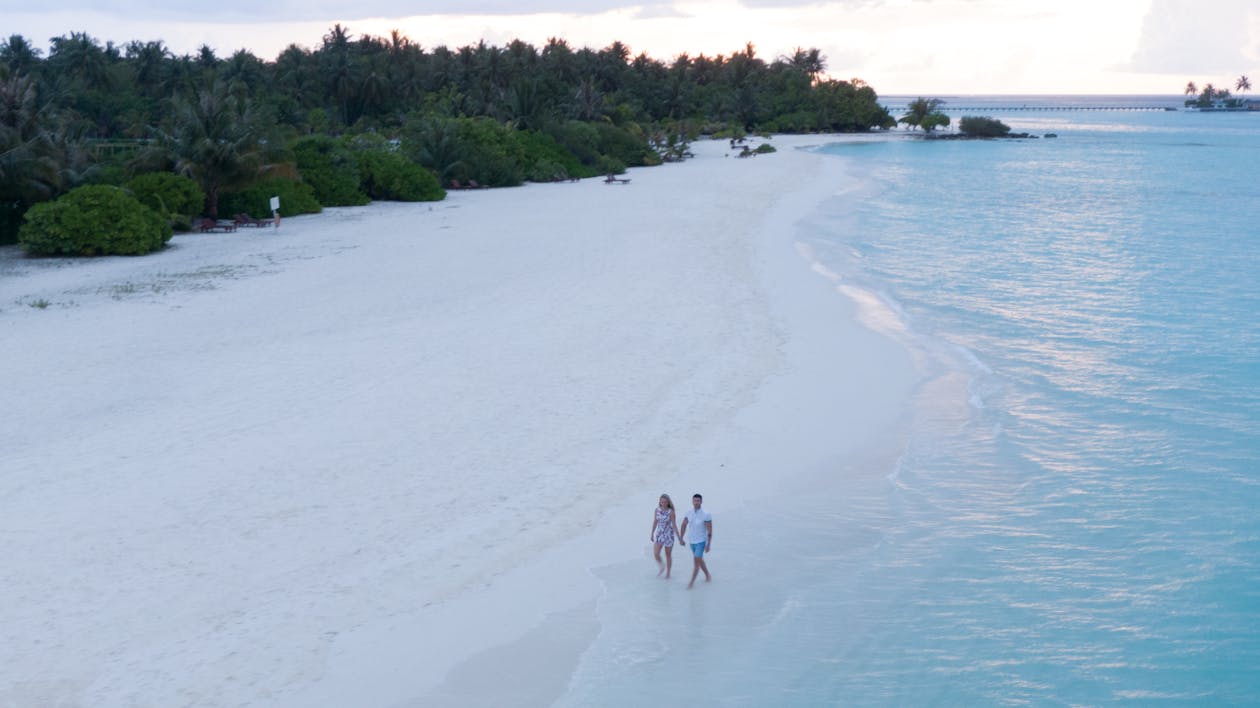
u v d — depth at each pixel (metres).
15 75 56.56
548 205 69.06
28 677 12.13
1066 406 24.42
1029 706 12.35
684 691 12.42
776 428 22.02
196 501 17.55
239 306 34.69
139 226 47.66
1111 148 165.00
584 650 13.27
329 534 16.31
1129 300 37.50
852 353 28.45
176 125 60.06
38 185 53.19
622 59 198.75
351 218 62.34
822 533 17.16
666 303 34.47
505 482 18.61
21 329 31.22
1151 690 12.71
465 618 13.89
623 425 21.88
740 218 60.28
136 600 14.09
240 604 14.05
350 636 13.31
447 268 42.09
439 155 83.88
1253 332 32.22
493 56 153.50
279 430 21.33
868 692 12.57
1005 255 48.62
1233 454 21.22
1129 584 15.53
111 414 22.50
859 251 48.88
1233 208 72.75
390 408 22.84
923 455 20.92
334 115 140.62
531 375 25.56
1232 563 16.23
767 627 14.05
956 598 15.03
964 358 28.58
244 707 11.69
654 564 15.76
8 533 16.17
